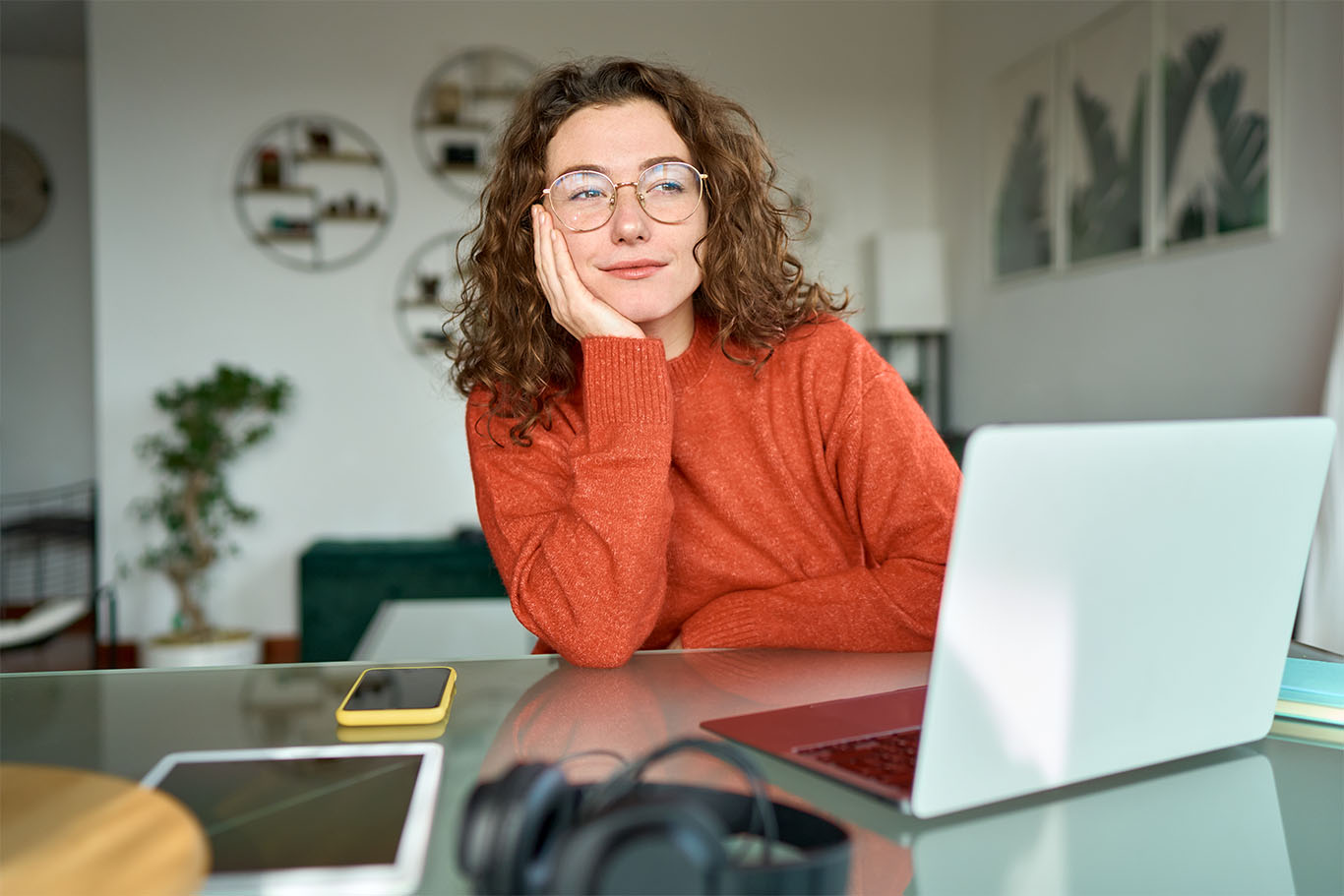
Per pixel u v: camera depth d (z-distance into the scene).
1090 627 0.59
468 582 4.31
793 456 1.22
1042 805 0.60
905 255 4.78
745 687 0.86
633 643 0.98
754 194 1.19
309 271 4.66
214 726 0.73
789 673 0.92
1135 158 3.46
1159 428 0.58
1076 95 3.82
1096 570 0.58
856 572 1.08
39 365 6.04
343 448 4.71
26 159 5.98
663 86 1.13
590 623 0.97
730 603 1.10
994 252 4.50
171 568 4.40
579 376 1.23
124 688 0.85
